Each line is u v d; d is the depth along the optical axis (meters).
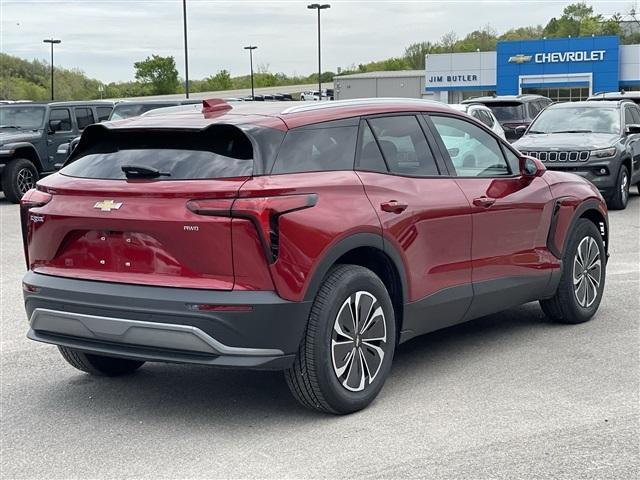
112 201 4.87
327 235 4.85
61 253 5.13
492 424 4.91
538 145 15.22
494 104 22.91
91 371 5.96
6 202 19.55
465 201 5.86
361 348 5.14
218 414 5.24
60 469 4.46
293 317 4.73
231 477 4.29
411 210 5.43
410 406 5.25
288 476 4.28
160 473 4.38
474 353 6.41
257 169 4.75
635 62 59.41
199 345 4.66
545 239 6.71
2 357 6.64
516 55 61.78
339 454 4.54
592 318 7.38
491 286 6.16
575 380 5.70
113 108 21.17
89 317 4.91
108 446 4.77
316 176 4.97
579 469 4.27
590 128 15.92
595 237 7.22
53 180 5.25
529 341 6.70
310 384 4.91
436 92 66.12
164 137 5.08
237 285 4.65
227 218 4.61
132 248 4.85
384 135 5.54
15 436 4.95
